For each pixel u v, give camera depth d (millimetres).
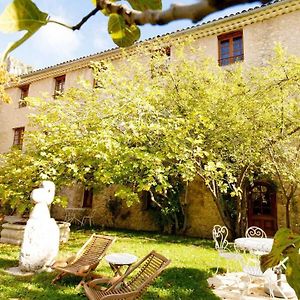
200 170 9086
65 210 17531
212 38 14453
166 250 9875
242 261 7527
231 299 5898
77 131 8094
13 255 8508
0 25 454
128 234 13633
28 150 9812
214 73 11180
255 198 12992
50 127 8531
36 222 7215
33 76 19844
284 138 9219
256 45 13188
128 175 7801
